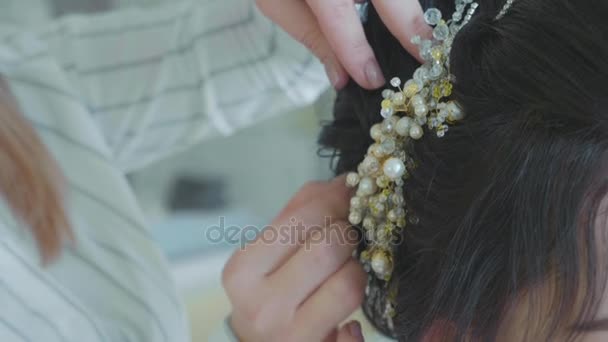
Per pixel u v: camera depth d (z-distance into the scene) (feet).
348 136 2.09
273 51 3.05
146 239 2.98
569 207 1.57
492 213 1.65
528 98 1.62
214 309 4.54
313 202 2.09
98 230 2.93
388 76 1.93
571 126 1.56
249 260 2.06
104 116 3.27
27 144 2.68
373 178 1.90
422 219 1.82
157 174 6.03
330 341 2.10
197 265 4.89
